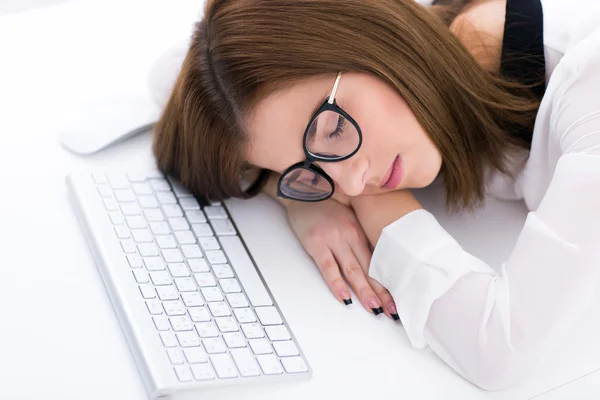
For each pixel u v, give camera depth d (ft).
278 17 3.25
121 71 4.63
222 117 3.40
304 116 3.27
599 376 2.99
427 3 4.12
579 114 3.15
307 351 3.08
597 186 2.89
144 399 2.82
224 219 3.70
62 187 3.79
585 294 2.89
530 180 3.61
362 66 3.24
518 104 3.64
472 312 3.02
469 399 2.92
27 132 4.11
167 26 5.05
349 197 3.70
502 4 3.83
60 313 3.14
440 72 3.43
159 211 3.66
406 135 3.35
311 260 3.56
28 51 4.75
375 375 2.99
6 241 3.45
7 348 2.97
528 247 2.97
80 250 3.44
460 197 3.67
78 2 5.23
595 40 3.25
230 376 2.89
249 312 3.18
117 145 4.10
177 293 3.20
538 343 2.90
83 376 2.89
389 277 3.28
